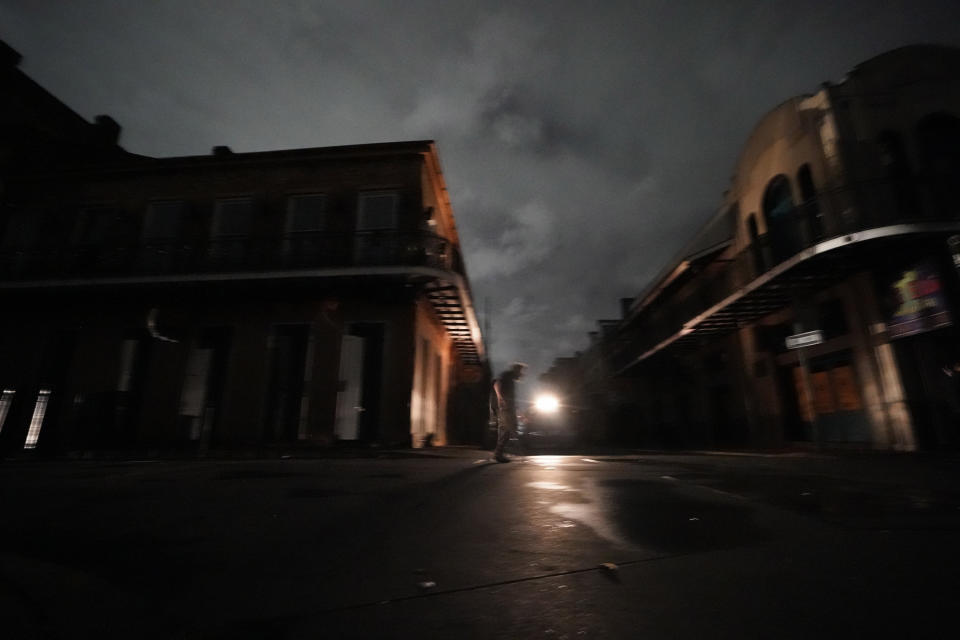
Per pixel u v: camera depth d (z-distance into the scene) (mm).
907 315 10398
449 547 2408
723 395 19172
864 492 4066
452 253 14242
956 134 10820
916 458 8680
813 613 1551
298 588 1855
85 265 13227
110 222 13930
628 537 2576
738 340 17453
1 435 12367
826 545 2354
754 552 2258
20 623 1539
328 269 11672
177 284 12117
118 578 1987
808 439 13742
